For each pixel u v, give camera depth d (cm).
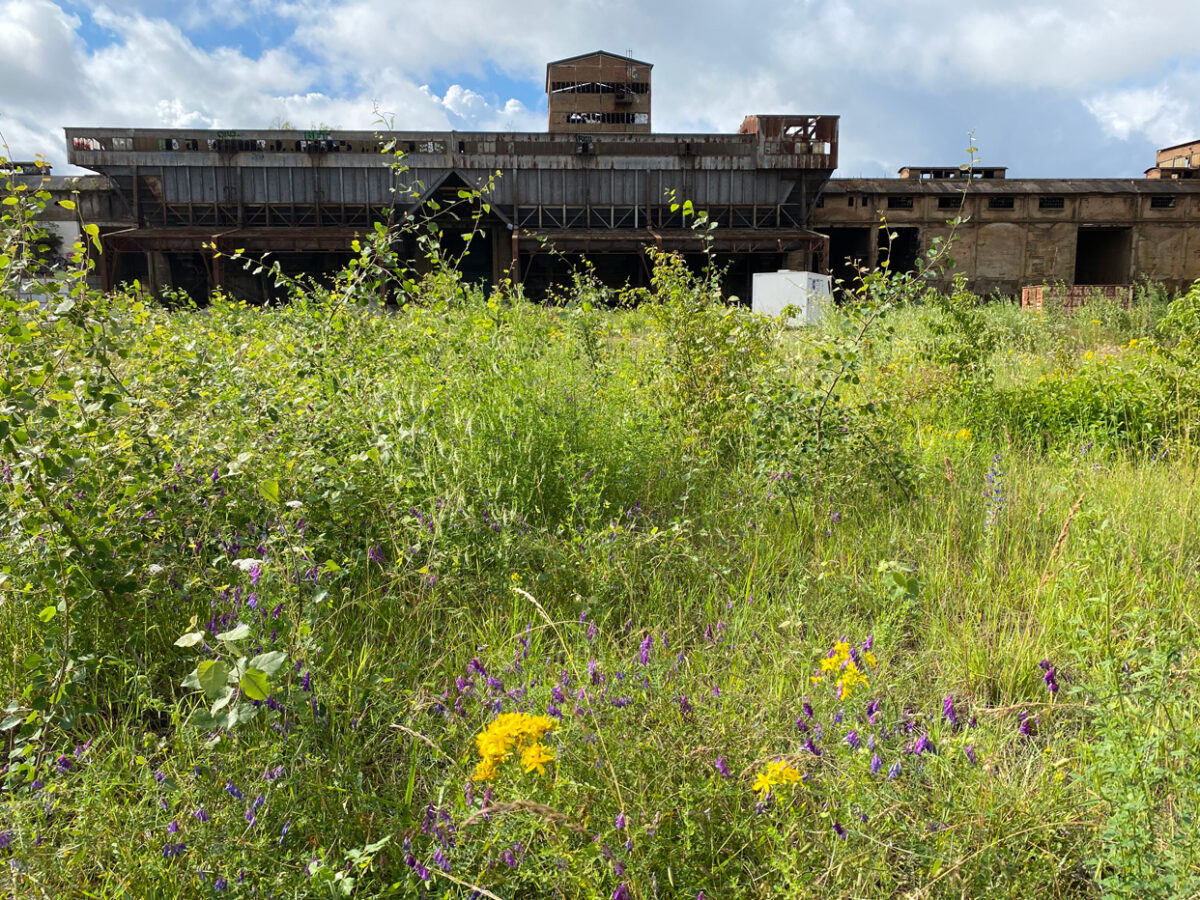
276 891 186
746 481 513
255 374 457
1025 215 5069
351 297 554
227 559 330
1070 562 379
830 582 386
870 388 752
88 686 283
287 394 432
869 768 204
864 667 261
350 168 4569
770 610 350
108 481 322
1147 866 182
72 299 308
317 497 367
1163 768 213
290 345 504
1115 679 227
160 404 353
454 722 252
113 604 297
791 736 243
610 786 204
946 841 192
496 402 509
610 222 4825
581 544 391
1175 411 670
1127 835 187
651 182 4778
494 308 699
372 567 372
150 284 4603
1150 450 656
